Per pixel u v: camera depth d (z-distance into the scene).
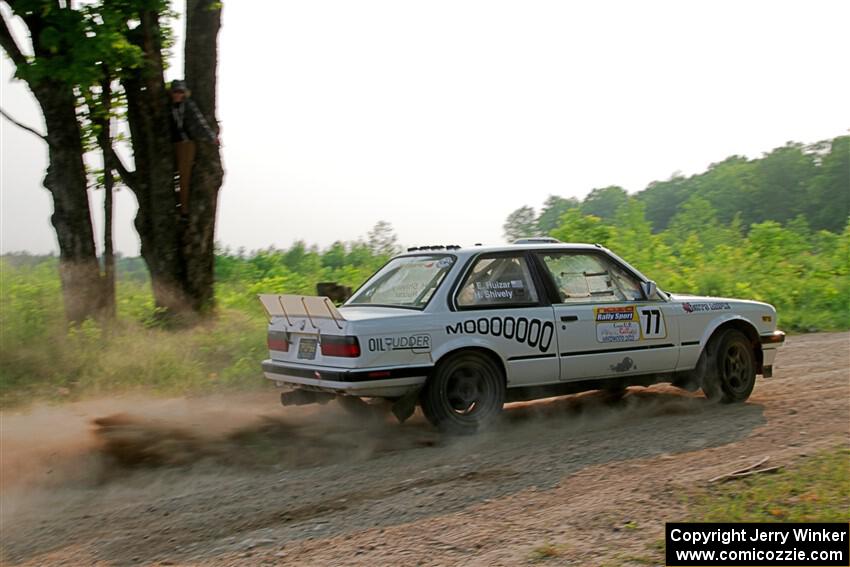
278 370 8.19
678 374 9.07
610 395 9.85
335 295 12.22
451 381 7.84
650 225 26.58
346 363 7.48
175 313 13.55
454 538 5.38
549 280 8.45
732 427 8.05
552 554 5.03
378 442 7.90
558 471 6.72
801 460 6.70
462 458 7.23
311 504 6.19
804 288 20.12
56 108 12.64
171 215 13.64
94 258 13.04
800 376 11.00
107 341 11.81
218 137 14.11
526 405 9.44
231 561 5.21
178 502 6.38
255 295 16.38
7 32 12.48
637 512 5.68
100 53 11.84
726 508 5.62
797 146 45.41
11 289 13.91
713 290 20.42
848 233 24.94
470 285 8.06
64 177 12.80
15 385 10.48
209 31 13.88
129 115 13.59
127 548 5.52
